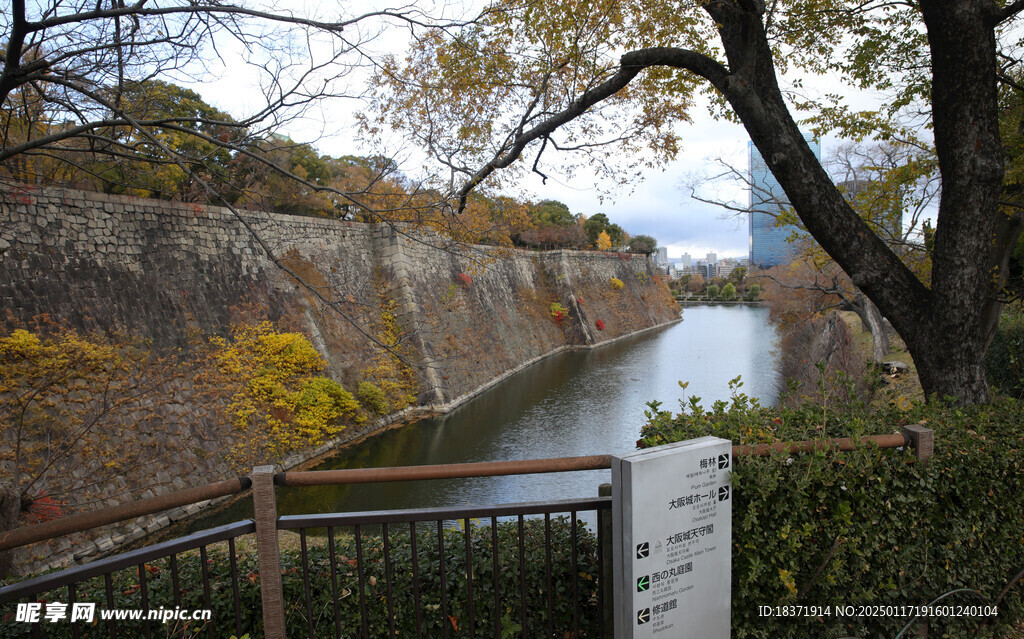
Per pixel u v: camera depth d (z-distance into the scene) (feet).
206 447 39.09
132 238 41.57
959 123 13.76
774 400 65.82
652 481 7.24
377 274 70.33
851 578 8.86
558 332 123.44
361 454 48.70
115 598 9.03
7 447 28.63
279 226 57.26
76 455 31.37
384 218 15.84
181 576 9.15
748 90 14.74
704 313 227.20
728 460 7.91
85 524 6.27
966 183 13.89
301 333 52.90
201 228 47.85
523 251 125.39
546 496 38.60
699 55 15.53
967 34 13.12
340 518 7.54
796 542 8.23
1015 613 10.35
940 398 14.83
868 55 20.75
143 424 36.09
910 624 9.28
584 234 166.09
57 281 35.53
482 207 20.02
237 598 7.40
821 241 15.61
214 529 7.21
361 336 61.93
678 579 7.50
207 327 45.09
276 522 7.32
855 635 8.97
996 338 36.14
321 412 48.08
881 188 23.25
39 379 31.78
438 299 77.15
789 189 15.21
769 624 8.50
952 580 9.57
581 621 9.15
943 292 14.55
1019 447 10.12
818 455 8.34
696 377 84.33
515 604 8.95
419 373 65.21
